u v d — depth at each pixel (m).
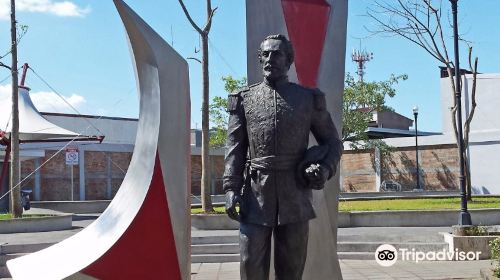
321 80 6.22
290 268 4.58
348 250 12.84
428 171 34.78
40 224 16.42
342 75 6.30
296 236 4.53
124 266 5.32
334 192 6.17
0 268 11.73
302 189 4.56
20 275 5.42
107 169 33.25
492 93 32.97
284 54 4.59
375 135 41.72
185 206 5.51
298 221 4.51
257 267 4.52
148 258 5.38
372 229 15.45
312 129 4.79
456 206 18.34
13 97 18.19
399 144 36.03
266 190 4.50
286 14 6.21
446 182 34.09
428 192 28.61
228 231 15.00
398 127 45.03
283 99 4.55
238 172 4.62
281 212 4.48
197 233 14.46
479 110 33.41
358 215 16.22
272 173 4.50
